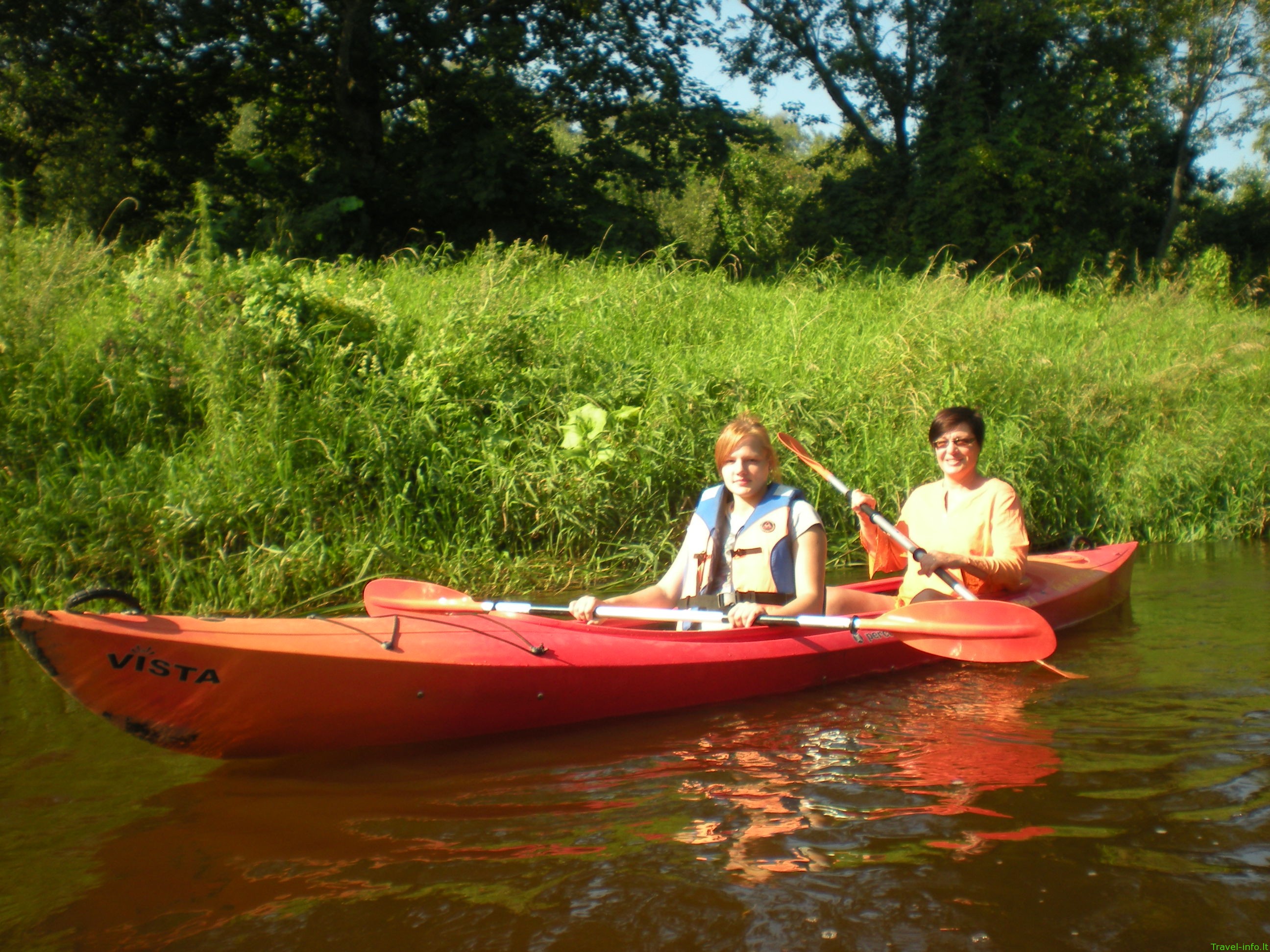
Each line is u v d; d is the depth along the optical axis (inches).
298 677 98.7
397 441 218.8
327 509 207.5
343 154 544.1
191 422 224.1
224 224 378.9
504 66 585.0
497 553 214.7
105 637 90.4
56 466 200.2
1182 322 418.0
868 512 161.5
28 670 139.4
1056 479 273.9
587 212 582.6
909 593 161.0
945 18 720.3
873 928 67.7
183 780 97.9
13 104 521.3
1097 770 95.0
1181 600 180.7
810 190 891.4
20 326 218.5
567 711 114.7
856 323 345.7
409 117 631.2
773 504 134.3
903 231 703.1
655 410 245.1
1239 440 302.7
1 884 75.8
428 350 246.5
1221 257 616.1
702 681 123.0
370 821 87.4
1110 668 134.6
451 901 72.4
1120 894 71.2
